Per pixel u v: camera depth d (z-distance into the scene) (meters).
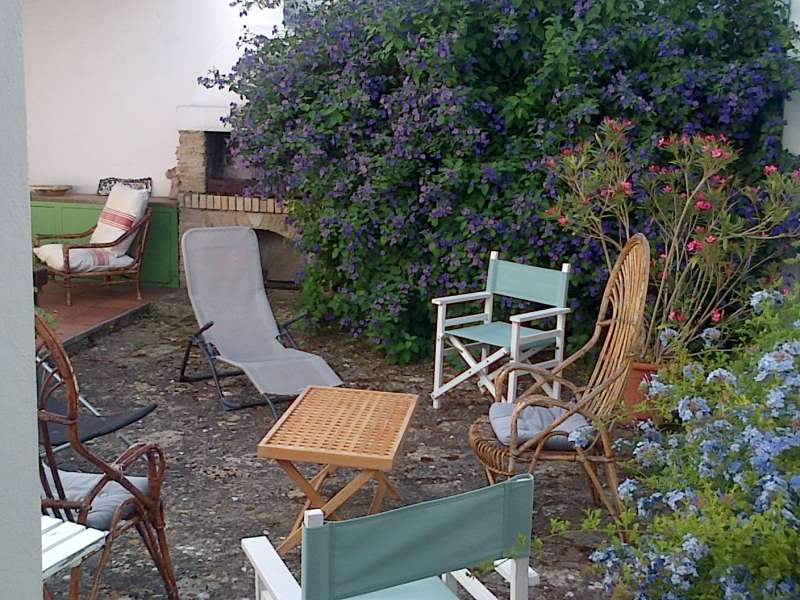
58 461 4.39
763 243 5.50
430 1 5.88
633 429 3.98
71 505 2.52
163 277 8.23
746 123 5.71
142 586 3.19
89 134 8.70
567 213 5.31
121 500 2.76
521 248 6.00
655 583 2.00
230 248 5.79
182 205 8.10
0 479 1.16
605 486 4.09
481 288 6.03
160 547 2.89
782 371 2.06
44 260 7.40
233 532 3.66
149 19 8.36
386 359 6.34
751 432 1.95
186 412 5.17
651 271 5.37
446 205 5.98
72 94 8.66
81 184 8.80
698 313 5.45
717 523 1.83
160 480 2.84
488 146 6.14
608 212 5.60
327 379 4.95
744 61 5.74
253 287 5.79
